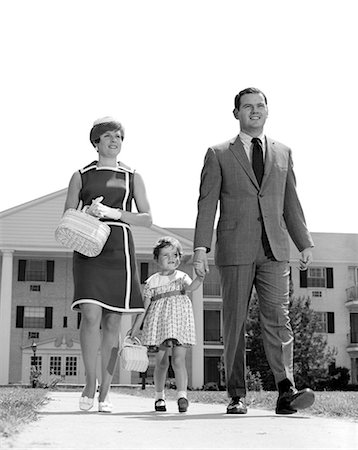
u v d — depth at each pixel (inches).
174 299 238.4
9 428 140.4
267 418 193.3
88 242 208.2
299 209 224.5
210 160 217.9
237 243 212.4
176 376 233.1
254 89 220.2
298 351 1357.0
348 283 1663.4
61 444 126.0
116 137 228.7
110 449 122.2
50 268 1568.7
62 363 1528.1
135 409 258.1
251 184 214.2
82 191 227.5
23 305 1546.5
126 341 231.3
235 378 214.1
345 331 1640.0
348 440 142.6
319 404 274.4
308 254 223.5
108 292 213.5
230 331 213.9
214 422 176.4
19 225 1487.5
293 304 1395.2
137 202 230.7
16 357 1521.9
